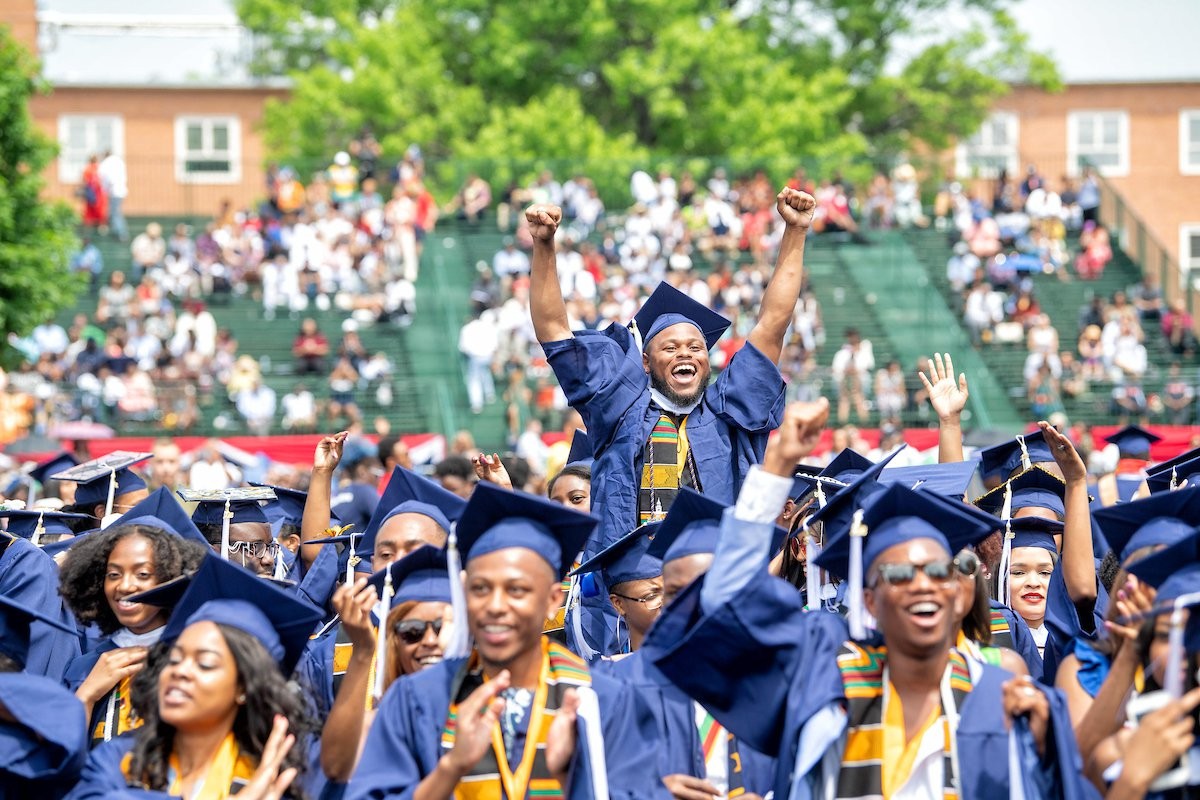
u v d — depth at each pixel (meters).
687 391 7.35
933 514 5.00
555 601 5.07
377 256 25.88
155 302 23.97
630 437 7.30
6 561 6.70
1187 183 39.94
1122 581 5.51
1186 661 4.79
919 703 4.91
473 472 10.09
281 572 7.65
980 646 5.41
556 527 5.06
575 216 27.92
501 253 25.09
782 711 4.93
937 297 24.80
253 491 7.68
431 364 23.66
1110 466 13.52
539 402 20.92
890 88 39.44
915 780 4.83
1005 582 6.98
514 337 22.48
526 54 37.09
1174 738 4.53
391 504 7.04
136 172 37.09
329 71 36.41
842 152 36.22
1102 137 40.28
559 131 34.41
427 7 38.75
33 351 22.53
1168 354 25.11
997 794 4.77
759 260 26.70
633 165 28.84
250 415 20.92
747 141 35.69
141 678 5.19
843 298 26.00
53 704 5.17
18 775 5.10
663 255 26.73
